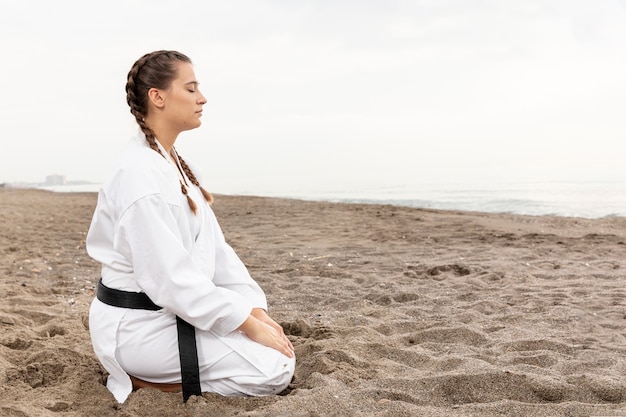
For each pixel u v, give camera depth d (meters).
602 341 3.35
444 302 4.48
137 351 2.29
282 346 2.37
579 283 5.08
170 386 2.37
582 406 2.29
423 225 10.56
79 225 11.59
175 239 2.17
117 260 2.28
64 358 2.92
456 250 7.36
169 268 2.14
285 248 7.84
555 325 3.75
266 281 5.38
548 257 6.65
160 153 2.30
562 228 10.02
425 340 3.44
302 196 31.33
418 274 5.80
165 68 2.27
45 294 4.89
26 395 2.43
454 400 2.47
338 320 3.87
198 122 2.36
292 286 5.19
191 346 2.26
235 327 2.29
